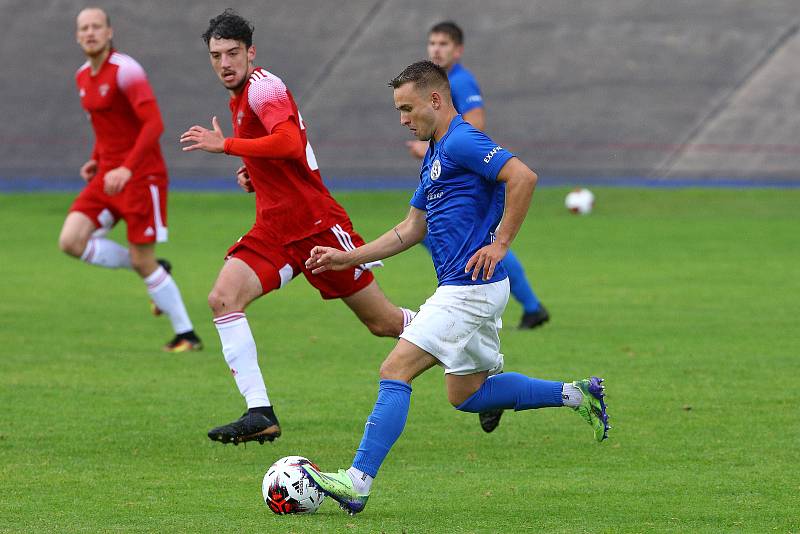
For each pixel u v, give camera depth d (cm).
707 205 7862
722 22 10738
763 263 5294
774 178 9138
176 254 5691
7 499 1853
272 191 2334
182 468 2083
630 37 10650
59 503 1831
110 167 3331
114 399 2683
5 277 4938
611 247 5938
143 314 4034
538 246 5981
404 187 8875
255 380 2205
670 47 10544
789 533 1666
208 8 10650
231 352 2220
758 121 9775
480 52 10531
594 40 10631
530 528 1688
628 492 1903
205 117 9644
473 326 1867
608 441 2278
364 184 9000
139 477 2012
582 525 1703
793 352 3250
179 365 3122
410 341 1841
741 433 2333
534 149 9581
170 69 10088
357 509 1755
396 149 9588
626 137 9694
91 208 3347
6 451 2195
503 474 2038
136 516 1753
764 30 10656
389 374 1828
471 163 1839
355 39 10619
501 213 1906
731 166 9338
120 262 3366
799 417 2470
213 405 2628
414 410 2577
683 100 10038
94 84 3275
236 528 1683
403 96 1881
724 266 5200
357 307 2444
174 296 3344
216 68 2306
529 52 10531
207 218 7256
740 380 2869
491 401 2016
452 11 10894
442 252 1894
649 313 3969
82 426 2411
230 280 2289
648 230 6681
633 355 3212
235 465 2108
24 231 6606
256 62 10338
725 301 4222
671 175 9256
